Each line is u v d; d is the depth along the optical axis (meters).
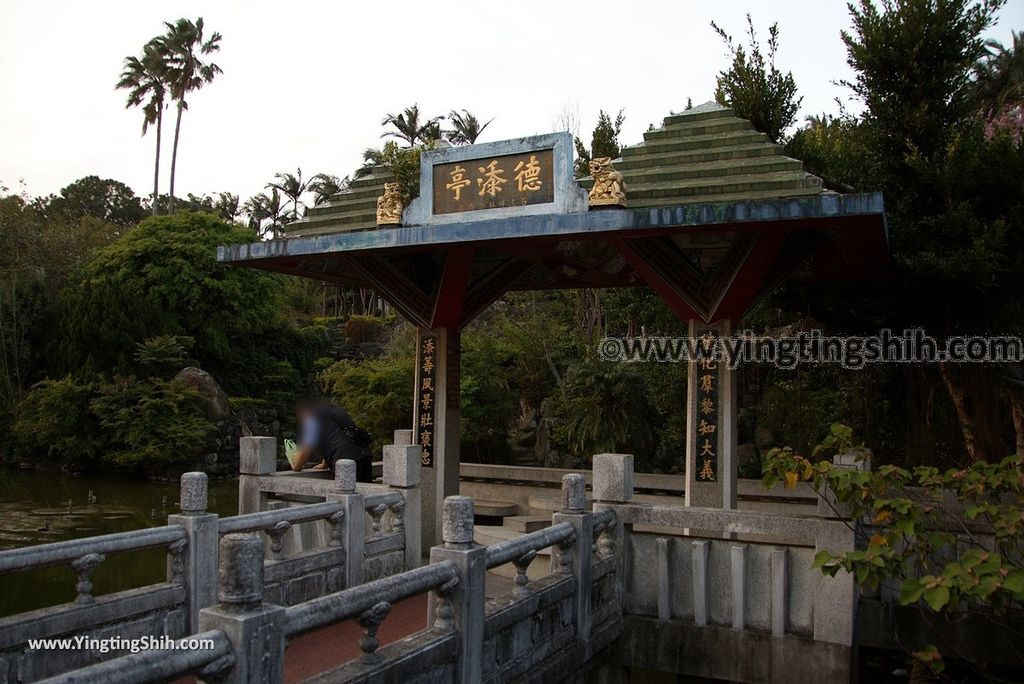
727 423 7.98
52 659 4.95
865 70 9.61
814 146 9.98
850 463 6.41
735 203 6.46
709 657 6.52
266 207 52.19
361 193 9.20
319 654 6.00
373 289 10.26
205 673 3.27
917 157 8.94
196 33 41.53
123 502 20.50
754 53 9.75
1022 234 8.80
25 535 16.03
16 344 28.69
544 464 19.17
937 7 9.05
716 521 6.54
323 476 9.23
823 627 6.20
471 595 4.77
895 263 9.06
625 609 6.85
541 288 11.45
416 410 9.82
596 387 15.84
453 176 8.16
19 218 32.47
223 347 30.83
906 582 4.76
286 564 6.85
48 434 25.17
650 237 7.68
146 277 30.11
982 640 6.73
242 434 27.47
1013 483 5.46
